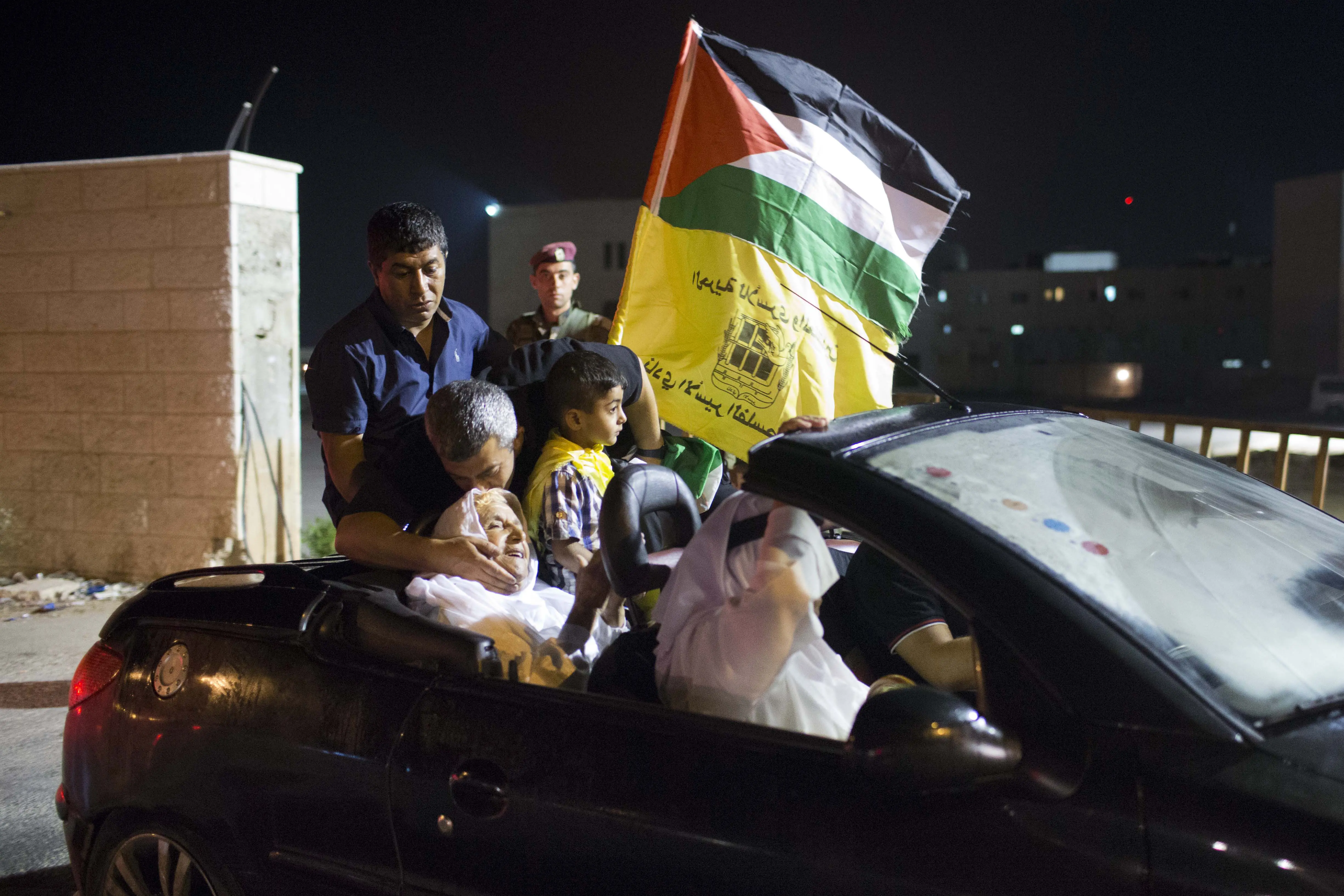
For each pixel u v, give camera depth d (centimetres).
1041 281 6644
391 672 235
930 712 168
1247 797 158
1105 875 160
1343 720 177
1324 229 4809
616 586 253
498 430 286
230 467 770
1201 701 169
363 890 225
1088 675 172
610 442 313
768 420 381
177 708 255
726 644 224
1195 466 269
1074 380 5522
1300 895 149
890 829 175
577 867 201
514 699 218
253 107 760
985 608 181
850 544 278
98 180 791
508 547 279
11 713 530
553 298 704
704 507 388
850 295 391
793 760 189
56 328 813
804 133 384
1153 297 6625
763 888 183
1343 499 1187
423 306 339
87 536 816
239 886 242
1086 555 196
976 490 207
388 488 294
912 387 1958
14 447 833
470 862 212
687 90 385
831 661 233
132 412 795
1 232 819
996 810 169
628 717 206
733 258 380
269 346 798
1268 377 4491
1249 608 202
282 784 236
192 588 281
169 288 776
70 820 276
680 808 193
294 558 816
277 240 800
